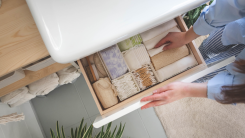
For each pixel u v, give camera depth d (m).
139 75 0.82
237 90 0.51
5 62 0.53
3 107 1.04
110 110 0.77
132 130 1.58
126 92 0.81
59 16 0.37
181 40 0.76
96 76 0.81
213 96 0.57
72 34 0.37
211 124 1.57
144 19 0.36
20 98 0.96
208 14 0.59
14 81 0.74
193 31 0.68
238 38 0.62
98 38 0.37
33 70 0.74
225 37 0.69
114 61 0.79
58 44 0.37
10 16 0.54
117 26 0.37
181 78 0.70
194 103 1.60
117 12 0.37
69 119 1.55
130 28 0.36
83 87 1.58
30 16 0.55
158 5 0.36
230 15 0.52
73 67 1.03
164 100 0.60
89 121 1.54
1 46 0.53
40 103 1.54
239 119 1.53
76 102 1.56
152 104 0.60
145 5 0.37
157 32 0.80
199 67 0.77
